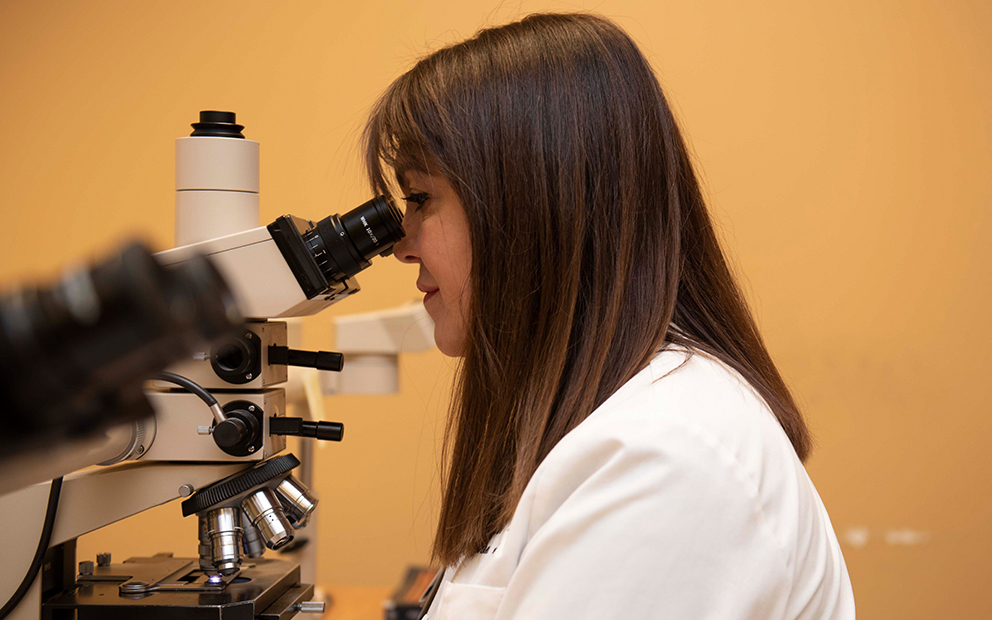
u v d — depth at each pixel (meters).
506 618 0.49
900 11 2.24
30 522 0.77
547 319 0.61
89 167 2.39
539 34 0.64
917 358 2.26
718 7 2.26
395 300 2.31
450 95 0.63
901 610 2.26
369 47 2.33
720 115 2.28
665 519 0.46
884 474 2.27
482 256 0.62
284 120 2.35
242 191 0.83
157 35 2.36
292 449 1.90
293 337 1.15
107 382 0.16
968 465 2.25
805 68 2.26
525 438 0.60
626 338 0.61
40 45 2.38
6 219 2.40
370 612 1.44
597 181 0.61
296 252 0.76
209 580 0.86
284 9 2.34
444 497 0.72
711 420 0.51
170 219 2.39
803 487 0.55
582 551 0.47
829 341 2.28
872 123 2.25
